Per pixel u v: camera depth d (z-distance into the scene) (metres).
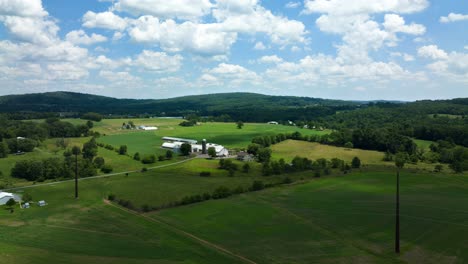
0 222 86.38
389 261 64.31
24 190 125.81
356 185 119.75
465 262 63.38
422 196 106.06
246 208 96.31
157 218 89.88
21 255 64.38
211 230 80.94
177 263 63.00
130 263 62.59
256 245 72.06
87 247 70.00
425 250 68.75
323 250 69.25
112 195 109.75
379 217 87.56
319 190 114.19
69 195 116.81
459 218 85.81
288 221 86.06
